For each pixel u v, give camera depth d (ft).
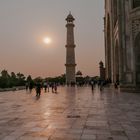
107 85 218.18
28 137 29.91
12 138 29.48
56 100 86.22
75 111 54.29
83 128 35.17
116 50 165.68
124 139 28.91
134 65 125.70
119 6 134.31
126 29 130.52
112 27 182.39
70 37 327.47
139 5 128.06
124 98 90.58
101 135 30.83
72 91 159.74
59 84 343.46
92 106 64.54
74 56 326.24
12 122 40.55
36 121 41.34
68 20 328.49
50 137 29.86
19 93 146.41
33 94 132.77
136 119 42.98
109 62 233.55
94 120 42.01
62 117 45.55
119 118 44.09
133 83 125.39
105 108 59.67
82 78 418.31
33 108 61.16
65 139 28.94
